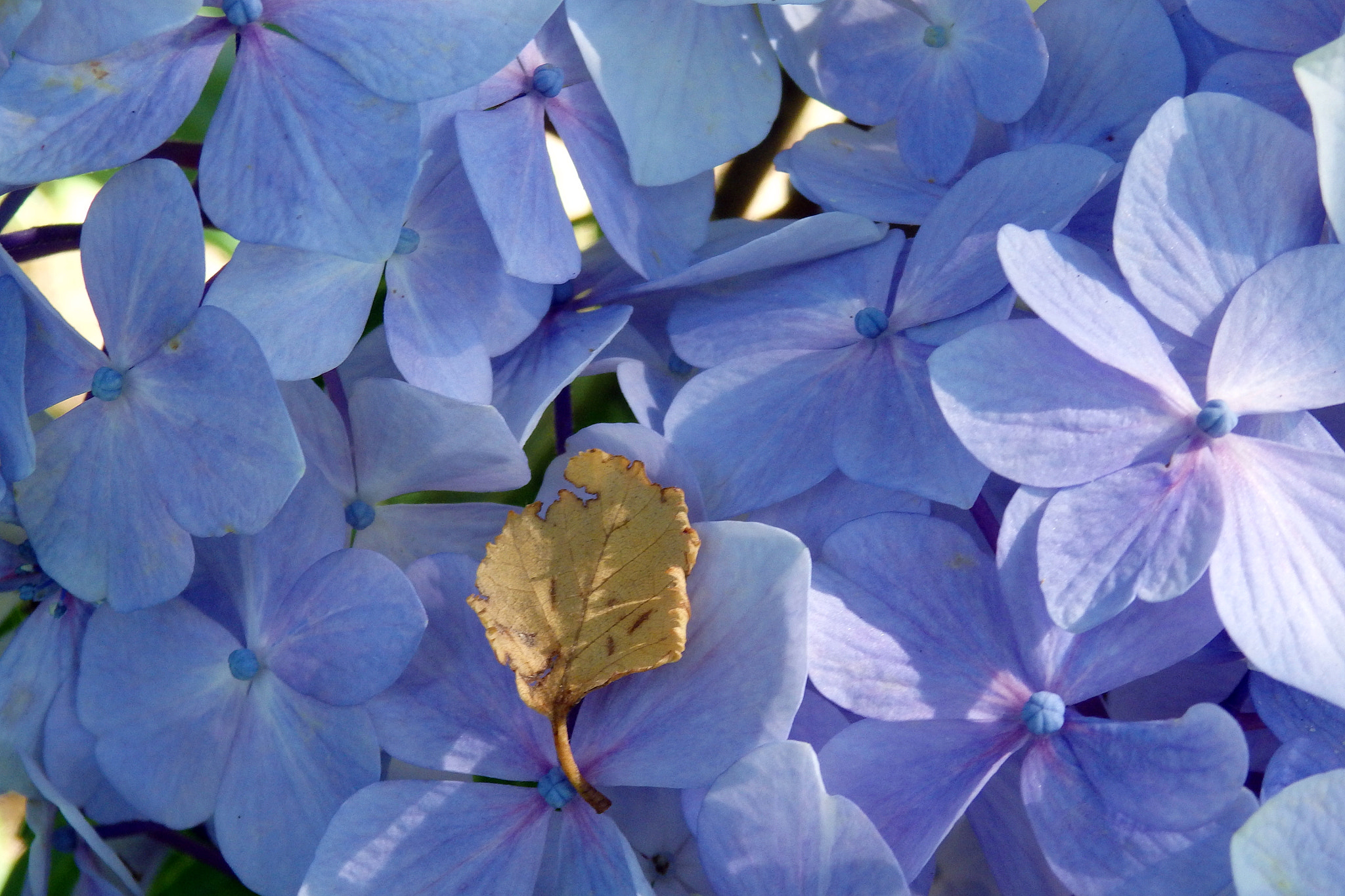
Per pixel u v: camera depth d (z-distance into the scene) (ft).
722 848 0.98
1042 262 0.99
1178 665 1.03
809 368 1.05
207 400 1.01
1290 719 0.99
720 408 1.05
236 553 1.05
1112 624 1.00
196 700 1.06
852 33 1.10
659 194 1.09
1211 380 1.00
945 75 1.09
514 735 1.02
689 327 1.07
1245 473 0.99
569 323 1.07
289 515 1.04
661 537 1.00
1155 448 1.00
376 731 1.02
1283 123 1.01
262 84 1.02
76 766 1.08
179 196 1.01
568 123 1.07
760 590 0.99
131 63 1.03
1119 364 0.98
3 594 1.15
